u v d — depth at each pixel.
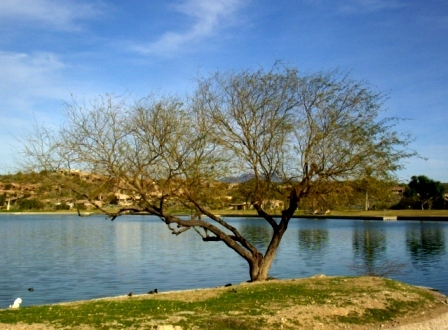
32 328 11.78
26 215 160.00
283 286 17.97
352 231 71.56
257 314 13.71
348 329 13.52
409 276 28.88
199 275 29.88
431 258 38.78
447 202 125.00
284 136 20.61
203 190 20.33
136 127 18.89
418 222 92.00
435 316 15.30
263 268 21.38
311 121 20.58
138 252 43.28
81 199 19.03
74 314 13.21
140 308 14.09
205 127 19.70
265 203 22.31
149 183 19.16
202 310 13.98
